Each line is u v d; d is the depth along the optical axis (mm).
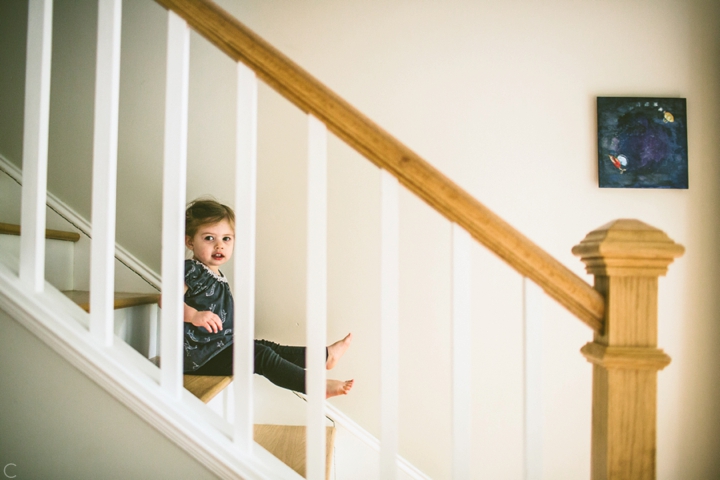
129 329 1306
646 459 718
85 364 791
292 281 1617
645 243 711
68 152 1635
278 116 1643
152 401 783
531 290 732
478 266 1628
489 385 1609
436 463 1580
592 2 1695
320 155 751
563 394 1611
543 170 1656
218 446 771
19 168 1572
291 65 746
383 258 739
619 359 713
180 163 791
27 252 828
